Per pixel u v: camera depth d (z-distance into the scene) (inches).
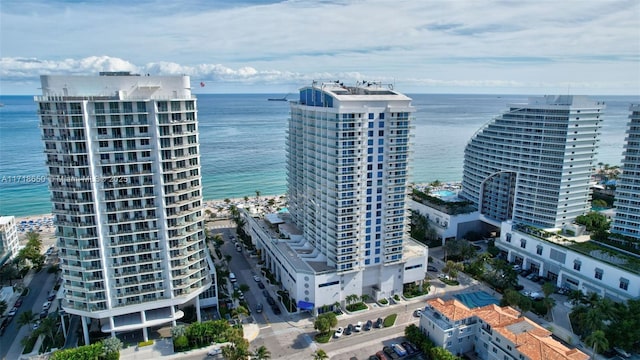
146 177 4217.5
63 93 3981.3
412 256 5497.1
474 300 5221.5
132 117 4055.1
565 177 6417.3
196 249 4690.0
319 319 4591.5
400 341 4552.2
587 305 4923.7
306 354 4345.5
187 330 4443.9
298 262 5349.4
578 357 3575.3
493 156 7313.0
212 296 5157.5
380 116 4857.3
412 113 4960.6
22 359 4254.4
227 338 4269.2
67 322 4879.4
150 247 4365.2
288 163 6766.7
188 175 4471.0
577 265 5605.3
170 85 4286.4
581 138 6358.3
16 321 4958.2
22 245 7460.6
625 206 6043.3
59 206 4163.4
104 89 4087.1
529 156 6653.5
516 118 6791.3
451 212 7475.4
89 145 3961.6
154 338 4591.5
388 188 5064.0
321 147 5172.2
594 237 6112.2
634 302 4522.6
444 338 4195.4
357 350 4409.5
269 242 6254.9
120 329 4365.2
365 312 5157.5
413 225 7869.1
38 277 6220.5
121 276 4298.7
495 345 4030.5
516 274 5792.3
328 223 5172.2
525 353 3639.3
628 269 5039.4
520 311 5059.1
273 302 5354.3
